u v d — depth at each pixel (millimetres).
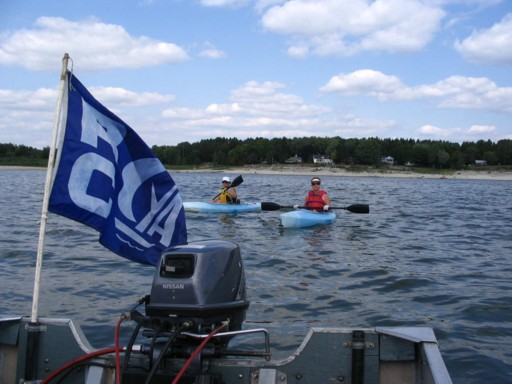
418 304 6246
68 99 3043
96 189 3082
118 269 7859
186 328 2594
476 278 7602
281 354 4570
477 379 4254
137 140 3281
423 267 8344
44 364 2924
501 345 4945
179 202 3469
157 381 2600
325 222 13078
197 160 97312
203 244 2947
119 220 3211
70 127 3023
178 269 2717
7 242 10109
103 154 3141
